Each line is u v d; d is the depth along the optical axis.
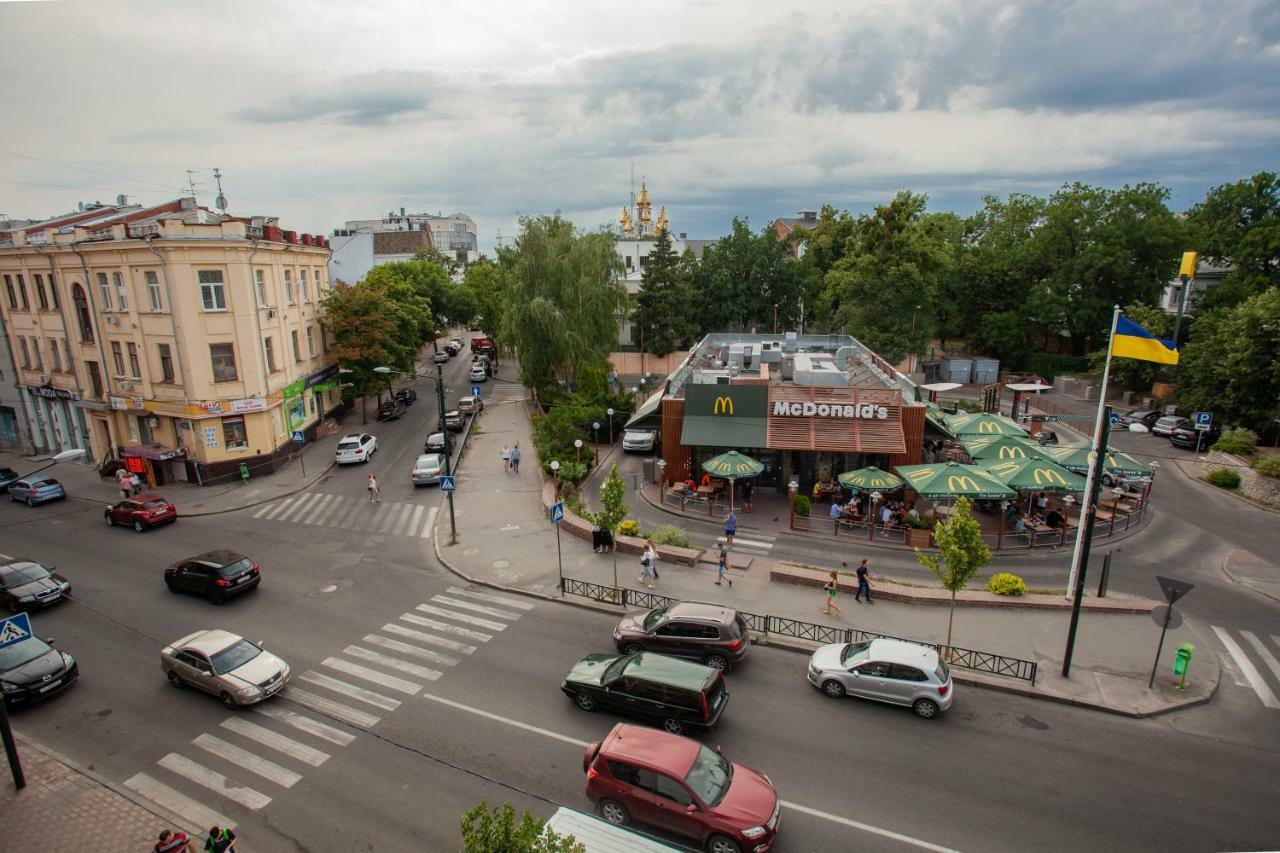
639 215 109.25
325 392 48.28
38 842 12.04
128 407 37.41
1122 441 42.56
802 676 16.97
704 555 24.97
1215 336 41.47
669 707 14.21
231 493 34.53
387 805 12.69
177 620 20.73
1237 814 12.12
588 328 50.91
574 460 37.09
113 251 35.59
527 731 14.86
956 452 36.69
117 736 15.04
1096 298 59.38
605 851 9.62
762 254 70.06
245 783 13.41
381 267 67.81
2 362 45.56
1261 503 30.75
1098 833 11.69
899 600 20.98
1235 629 19.44
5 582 21.56
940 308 65.06
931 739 14.37
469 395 60.41
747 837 10.75
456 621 20.33
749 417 31.95
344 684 16.91
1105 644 18.27
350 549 26.80
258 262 37.31
